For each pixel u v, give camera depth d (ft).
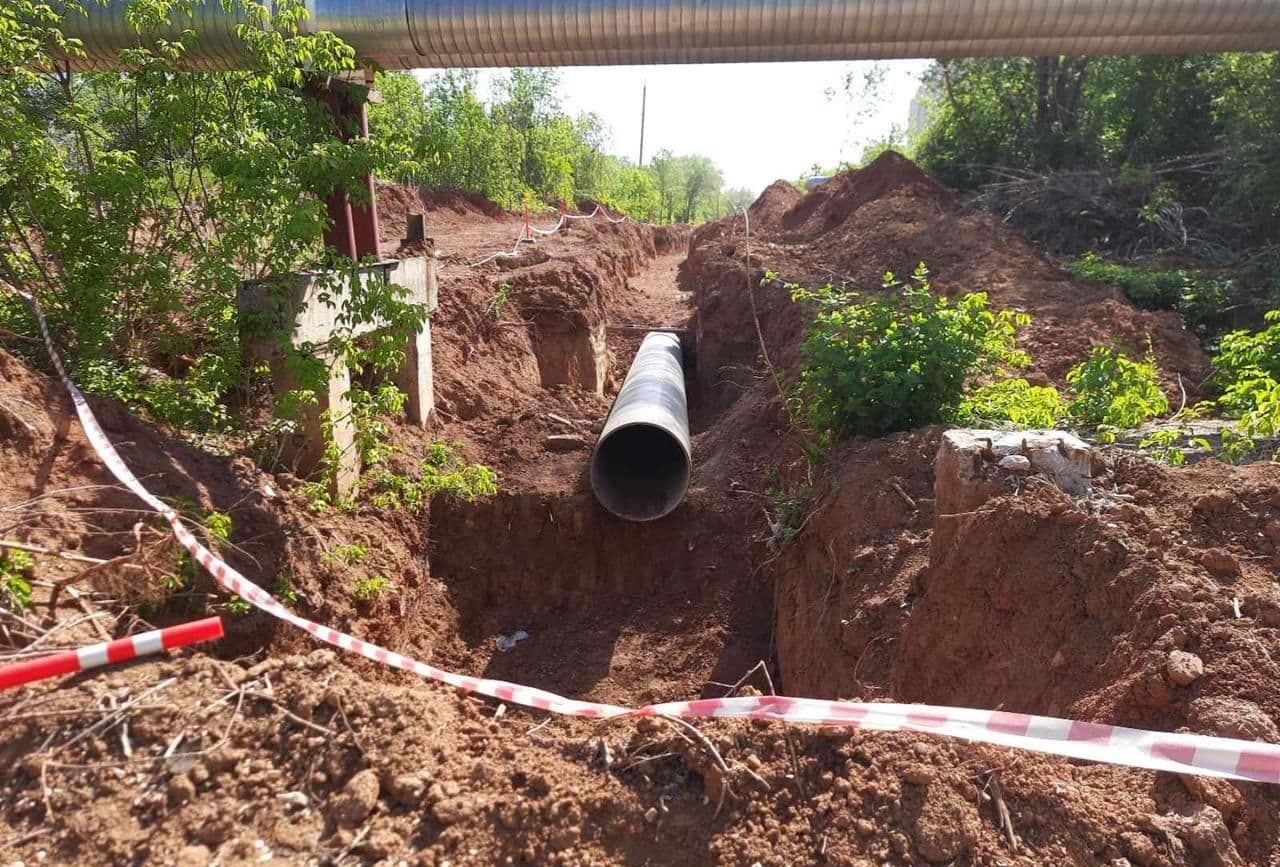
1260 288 37.35
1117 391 23.34
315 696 10.90
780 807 10.09
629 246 77.05
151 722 10.42
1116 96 56.80
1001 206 50.67
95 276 19.15
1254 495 14.65
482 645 25.93
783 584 24.47
